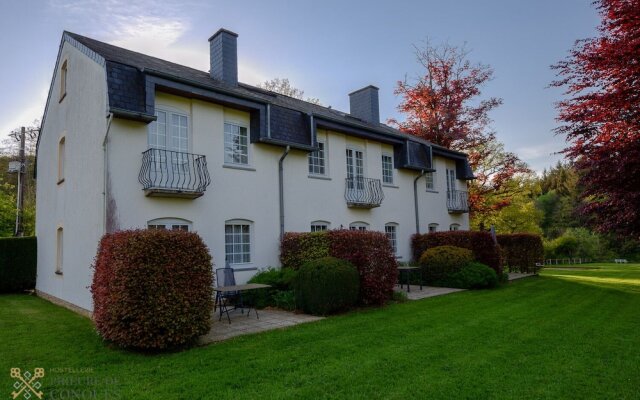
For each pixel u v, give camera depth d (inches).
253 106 433.1
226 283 366.6
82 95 395.9
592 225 374.0
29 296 523.2
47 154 539.2
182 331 239.5
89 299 353.7
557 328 290.5
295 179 491.2
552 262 1593.3
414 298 432.5
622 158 319.0
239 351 234.7
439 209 724.7
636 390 177.0
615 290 493.4
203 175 388.5
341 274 350.3
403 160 635.5
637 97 323.9
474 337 264.5
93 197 355.6
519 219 1059.9
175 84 365.4
